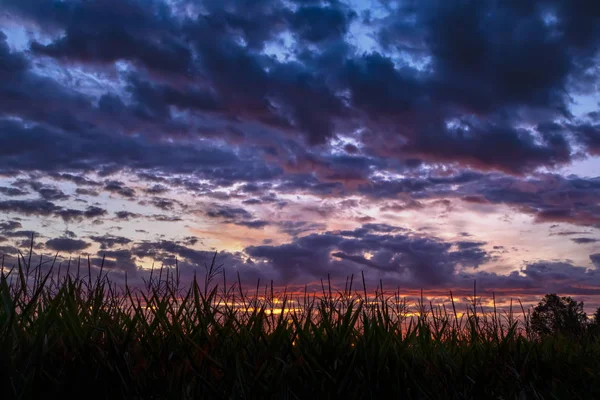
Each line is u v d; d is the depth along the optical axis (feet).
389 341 9.07
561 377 10.48
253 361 8.05
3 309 8.11
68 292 9.18
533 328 13.21
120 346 7.66
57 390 7.00
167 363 7.64
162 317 8.86
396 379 8.24
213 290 9.19
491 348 10.66
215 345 8.42
